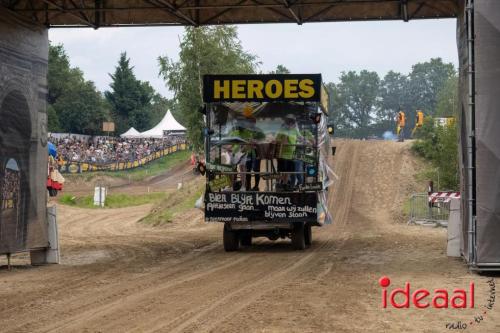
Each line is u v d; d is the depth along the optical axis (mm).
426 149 45219
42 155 17875
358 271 14805
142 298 11328
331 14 20500
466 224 15273
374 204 36469
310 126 18500
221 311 10008
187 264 16594
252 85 18547
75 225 34906
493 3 13609
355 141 52531
